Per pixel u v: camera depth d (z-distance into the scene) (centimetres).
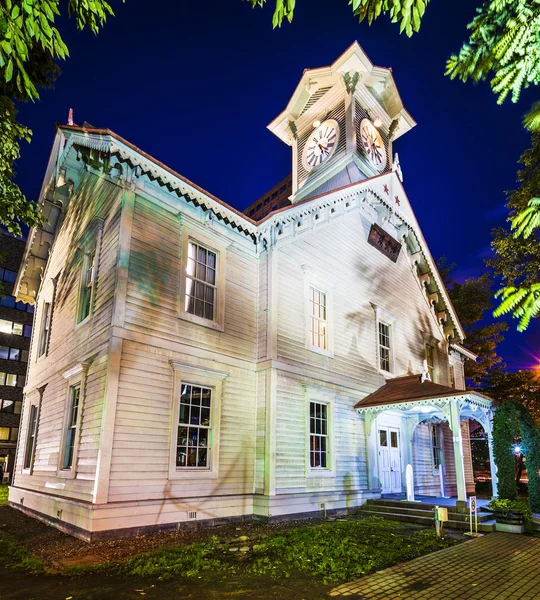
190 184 1148
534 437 1295
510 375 2577
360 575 681
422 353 1928
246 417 1189
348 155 1919
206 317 1180
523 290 212
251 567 707
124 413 937
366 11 308
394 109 2241
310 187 2094
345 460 1362
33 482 1305
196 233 1193
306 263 1409
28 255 1652
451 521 1130
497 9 246
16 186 963
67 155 1286
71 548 812
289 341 1286
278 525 1064
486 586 637
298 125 2278
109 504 873
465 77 265
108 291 1030
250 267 1322
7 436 4141
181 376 1059
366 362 1558
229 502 1084
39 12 392
